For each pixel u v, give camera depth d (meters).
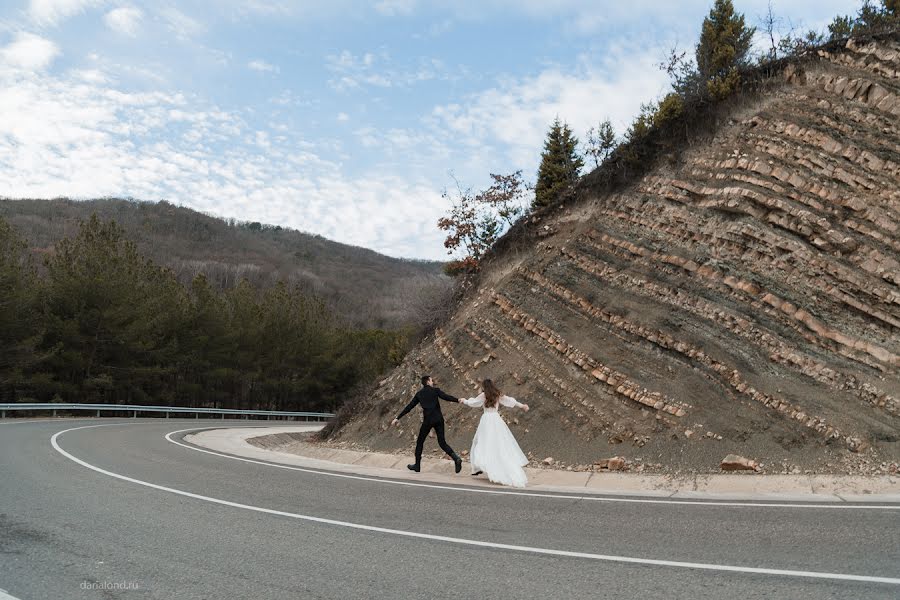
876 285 10.88
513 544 5.56
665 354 11.86
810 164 12.55
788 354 10.76
